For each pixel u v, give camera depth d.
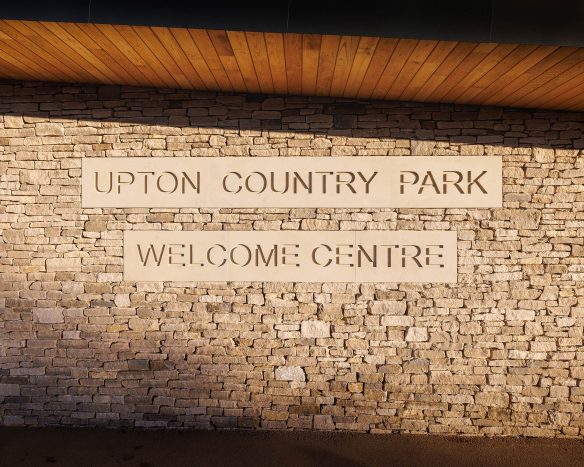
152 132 4.89
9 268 4.96
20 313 4.96
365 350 4.83
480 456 4.47
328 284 4.83
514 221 4.73
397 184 4.80
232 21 3.21
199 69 4.19
